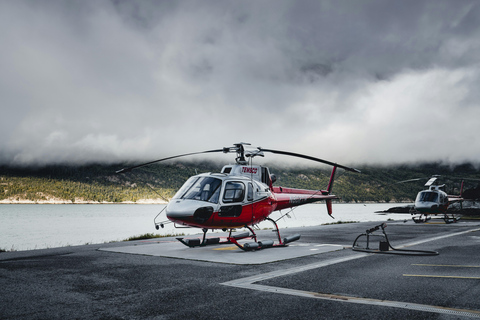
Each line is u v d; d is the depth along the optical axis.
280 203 14.55
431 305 5.35
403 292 6.14
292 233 18.95
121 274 7.79
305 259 9.88
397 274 7.71
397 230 21.08
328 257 10.23
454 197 33.25
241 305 5.38
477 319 4.69
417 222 29.89
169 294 6.05
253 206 12.59
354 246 12.45
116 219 90.25
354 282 6.93
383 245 11.40
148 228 53.44
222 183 12.14
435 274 7.72
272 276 7.52
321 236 17.14
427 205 28.16
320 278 7.31
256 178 13.65
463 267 8.58
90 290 6.33
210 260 9.63
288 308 5.21
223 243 13.83
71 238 36.06
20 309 5.18
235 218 12.14
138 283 6.89
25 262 9.43
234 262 9.27
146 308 5.23
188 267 8.63
